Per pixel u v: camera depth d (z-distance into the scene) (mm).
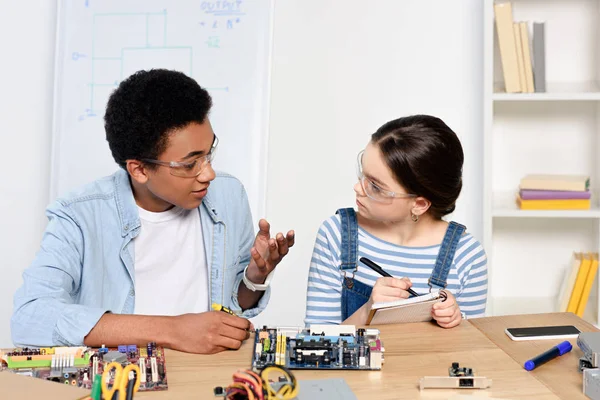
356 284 1683
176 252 1652
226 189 1739
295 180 2805
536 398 1054
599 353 1127
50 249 1455
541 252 2750
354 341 1221
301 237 2828
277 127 2785
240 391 955
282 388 944
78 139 2643
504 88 2609
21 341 1314
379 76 2738
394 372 1160
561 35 2668
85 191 1562
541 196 2496
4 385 1030
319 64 2750
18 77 2854
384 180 1546
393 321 1433
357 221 1744
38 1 2828
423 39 2711
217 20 2586
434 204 1604
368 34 2727
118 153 1461
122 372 961
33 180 2885
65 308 1308
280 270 2850
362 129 2764
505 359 1224
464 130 2727
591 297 2607
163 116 1378
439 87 2723
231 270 1700
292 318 2865
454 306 1409
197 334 1253
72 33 2637
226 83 2588
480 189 2736
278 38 2754
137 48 2615
